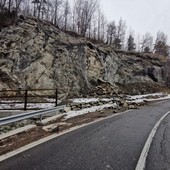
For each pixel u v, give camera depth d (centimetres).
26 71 2041
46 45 2362
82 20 5350
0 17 2406
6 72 1920
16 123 1041
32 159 486
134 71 4134
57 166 445
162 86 4459
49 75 2183
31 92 1930
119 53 4275
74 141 646
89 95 2417
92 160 485
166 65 4938
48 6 5706
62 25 5869
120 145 613
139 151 560
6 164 454
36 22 2503
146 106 1819
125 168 441
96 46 3175
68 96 2184
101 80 2841
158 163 474
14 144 615
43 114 1102
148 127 898
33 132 775
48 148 571
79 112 1282
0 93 1778
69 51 2586
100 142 640
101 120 1034
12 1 4166
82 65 2688
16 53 2066
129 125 930
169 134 771
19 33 2233
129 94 3117
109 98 2272
